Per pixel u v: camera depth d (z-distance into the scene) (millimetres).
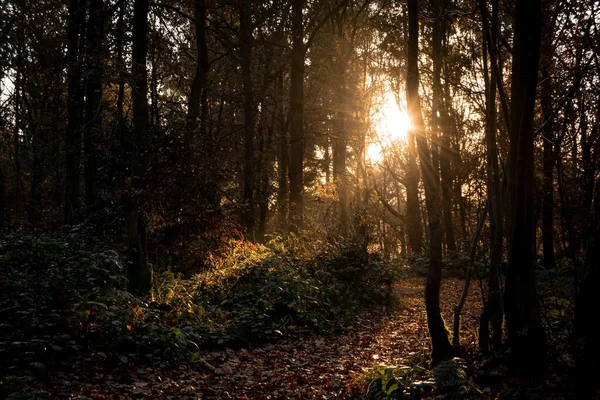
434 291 6883
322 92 31109
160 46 23531
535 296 5820
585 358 5152
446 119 26797
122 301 8352
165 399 6117
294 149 21891
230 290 11375
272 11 22062
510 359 5793
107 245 12641
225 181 13805
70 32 16750
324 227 16609
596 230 5879
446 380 5520
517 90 6027
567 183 7367
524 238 5812
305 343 9750
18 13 16719
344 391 6605
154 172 12047
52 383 6020
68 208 16234
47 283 8062
